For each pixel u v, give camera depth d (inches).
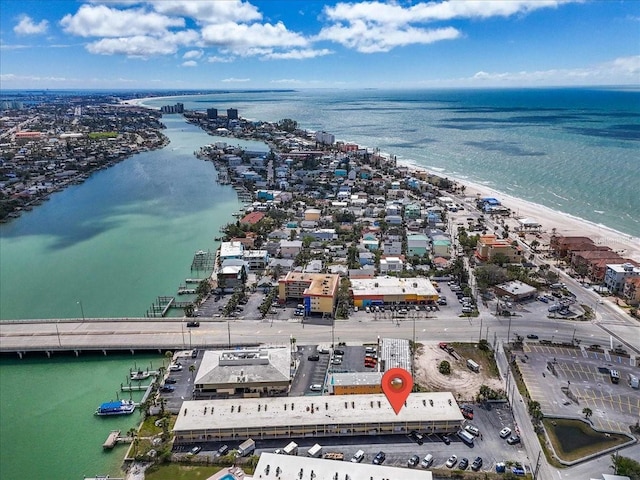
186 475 4143.7
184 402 4798.2
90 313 7514.8
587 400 5044.3
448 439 4498.0
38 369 5999.0
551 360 5797.2
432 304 7293.3
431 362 5757.9
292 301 7495.1
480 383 5349.4
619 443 4431.6
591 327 6633.9
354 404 4751.5
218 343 6225.4
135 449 4488.2
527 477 4055.1
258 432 4552.2
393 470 3929.6
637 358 5851.4
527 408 4926.2
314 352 6018.7
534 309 7180.1
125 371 5890.8
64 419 5044.3
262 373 5246.1
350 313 7081.7
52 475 4296.3
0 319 7268.7
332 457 4303.6
